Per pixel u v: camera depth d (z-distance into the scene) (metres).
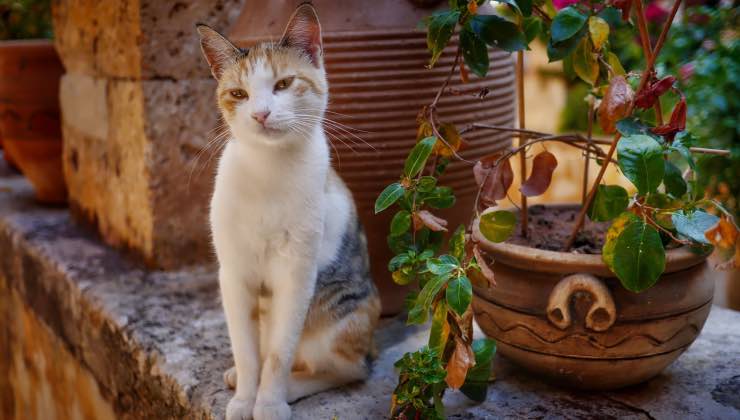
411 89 2.00
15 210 3.36
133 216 2.64
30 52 3.16
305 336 1.76
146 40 2.41
